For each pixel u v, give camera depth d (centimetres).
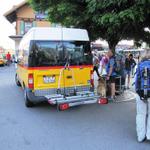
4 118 506
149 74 351
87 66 584
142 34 709
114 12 550
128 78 873
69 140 379
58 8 659
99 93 609
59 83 557
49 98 507
